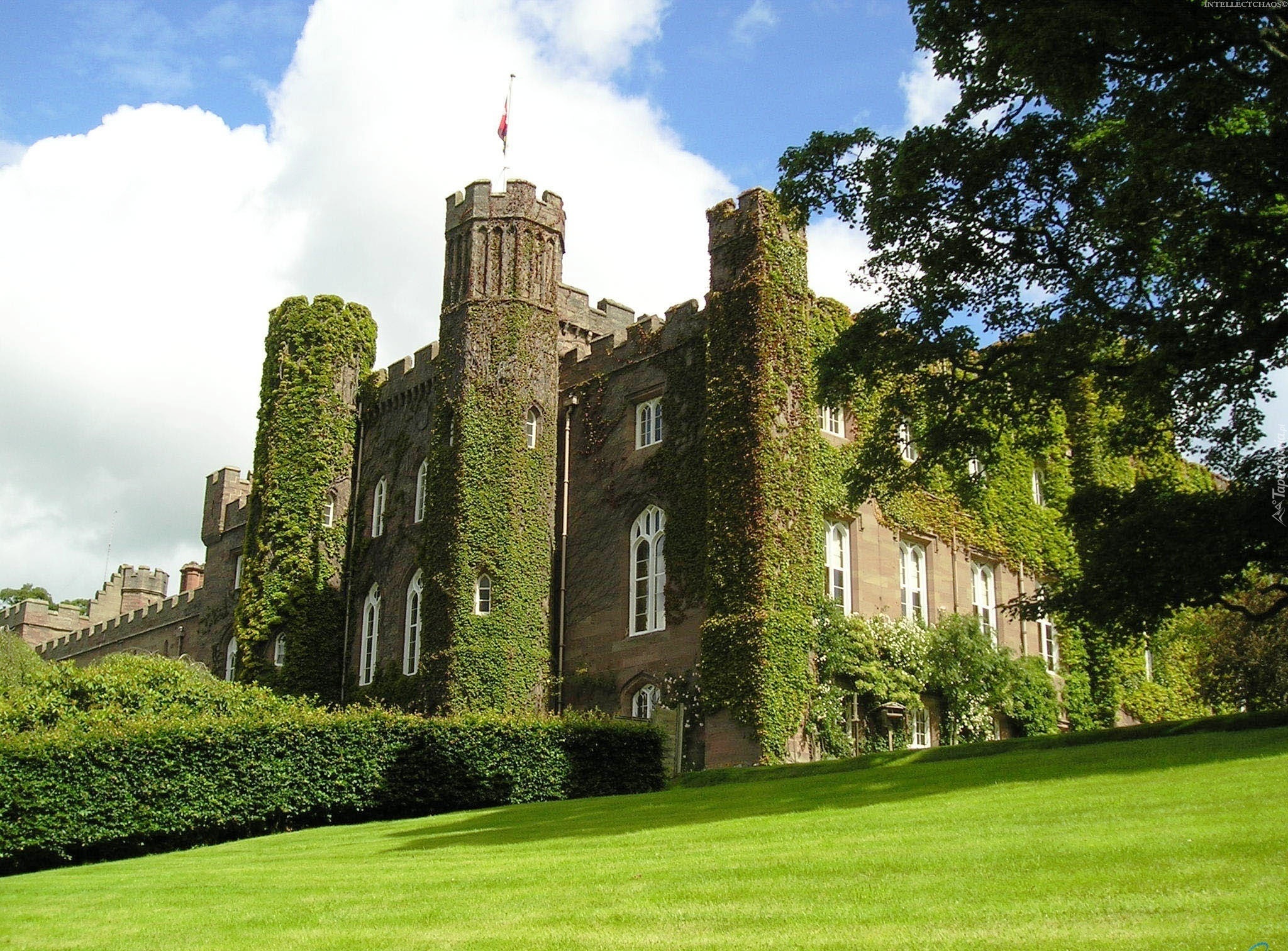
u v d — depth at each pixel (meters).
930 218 21.98
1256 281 19.75
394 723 23.31
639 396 33.81
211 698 27.42
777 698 27.72
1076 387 23.48
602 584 33.47
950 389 22.78
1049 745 21.53
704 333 32.22
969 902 9.09
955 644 31.00
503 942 9.37
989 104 21.33
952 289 22.36
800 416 30.00
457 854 14.95
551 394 36.06
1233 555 21.95
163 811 20.31
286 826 21.94
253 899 12.80
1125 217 19.44
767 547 28.56
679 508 31.61
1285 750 15.15
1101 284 21.80
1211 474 46.47
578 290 42.62
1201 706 41.03
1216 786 12.88
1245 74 19.09
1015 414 22.61
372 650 40.34
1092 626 24.41
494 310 35.94
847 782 18.78
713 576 29.20
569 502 35.28
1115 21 17.97
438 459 35.38
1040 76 18.95
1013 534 36.31
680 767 29.12
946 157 21.16
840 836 12.67
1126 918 8.24
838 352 23.12
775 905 9.67
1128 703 38.44
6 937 11.83
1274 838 9.82
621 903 10.33
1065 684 36.56
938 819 13.07
